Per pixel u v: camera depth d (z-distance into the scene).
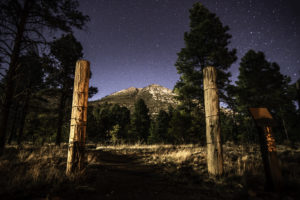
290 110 22.17
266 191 3.33
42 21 8.32
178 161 6.87
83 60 4.94
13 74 7.57
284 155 6.30
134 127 35.34
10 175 3.92
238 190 3.48
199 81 15.32
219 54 14.32
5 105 7.09
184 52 15.55
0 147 6.65
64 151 9.30
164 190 3.68
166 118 36.03
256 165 4.95
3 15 7.11
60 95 14.79
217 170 4.43
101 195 3.26
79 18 8.34
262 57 20.00
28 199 2.88
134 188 3.80
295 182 3.45
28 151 8.40
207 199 3.11
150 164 7.11
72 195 3.17
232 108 17.61
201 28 15.21
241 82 20.55
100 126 33.09
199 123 19.23
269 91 18.67
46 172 4.39
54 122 15.30
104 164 6.95
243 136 20.20
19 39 7.73
